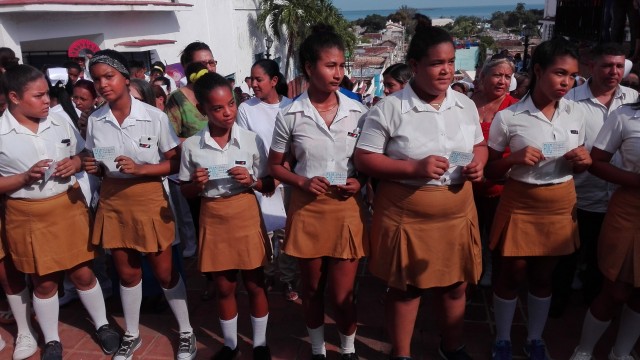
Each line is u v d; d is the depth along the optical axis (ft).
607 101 10.52
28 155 9.33
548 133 8.63
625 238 8.45
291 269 12.30
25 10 24.67
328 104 8.70
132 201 9.54
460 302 9.21
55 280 10.09
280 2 66.33
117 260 9.97
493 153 9.25
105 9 30.27
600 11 28.58
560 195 8.73
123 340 10.55
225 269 9.31
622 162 8.66
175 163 9.86
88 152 10.28
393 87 12.23
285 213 11.68
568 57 8.06
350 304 9.33
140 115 9.54
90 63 9.18
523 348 10.22
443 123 8.09
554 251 8.87
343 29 74.49
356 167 8.71
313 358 9.95
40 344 11.00
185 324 10.50
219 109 8.77
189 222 15.31
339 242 8.82
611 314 9.04
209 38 47.29
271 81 11.92
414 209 8.28
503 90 11.19
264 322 10.00
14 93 9.00
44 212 9.44
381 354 10.29
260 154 9.58
